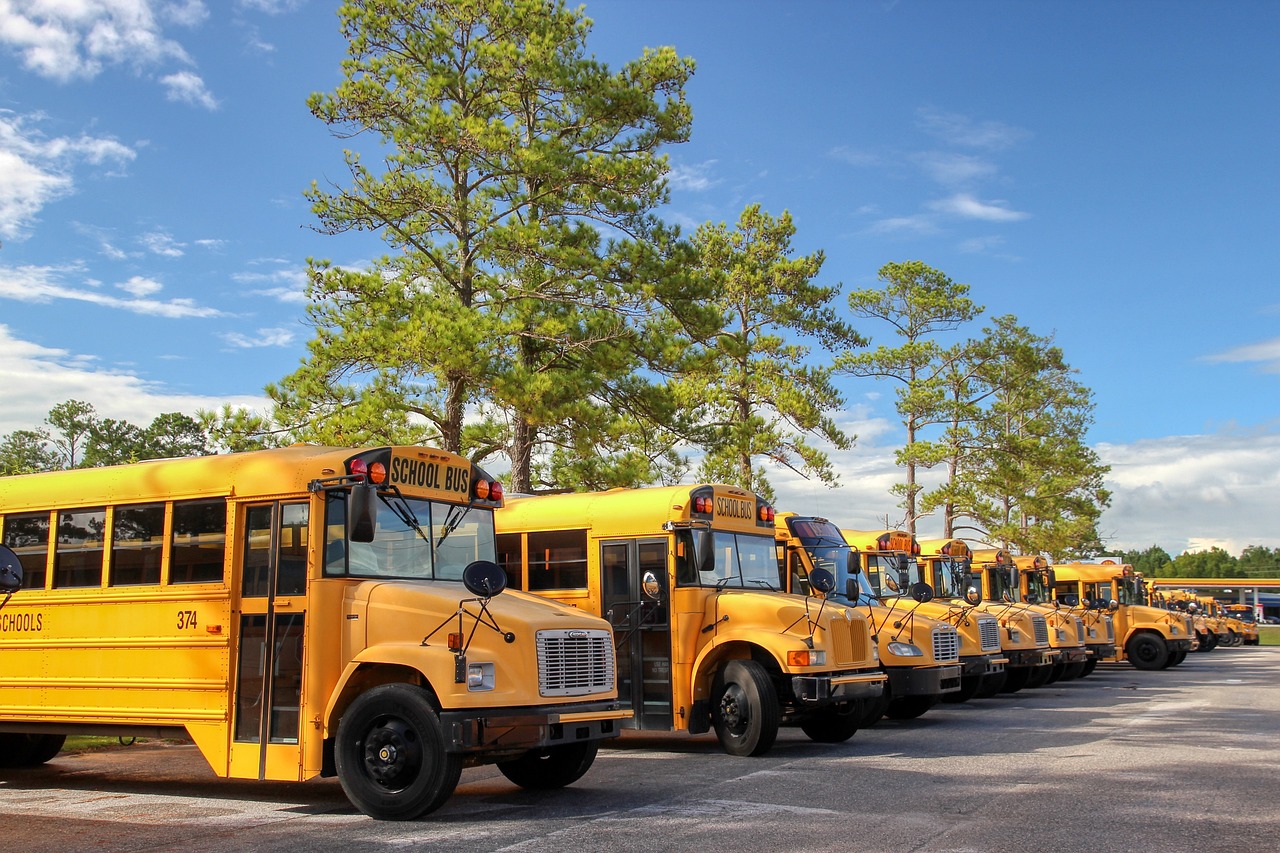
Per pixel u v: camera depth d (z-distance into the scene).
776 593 12.77
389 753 7.96
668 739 13.96
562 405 20.31
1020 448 45.72
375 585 8.59
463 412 21.36
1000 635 20.58
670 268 21.84
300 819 8.09
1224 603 67.12
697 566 12.45
